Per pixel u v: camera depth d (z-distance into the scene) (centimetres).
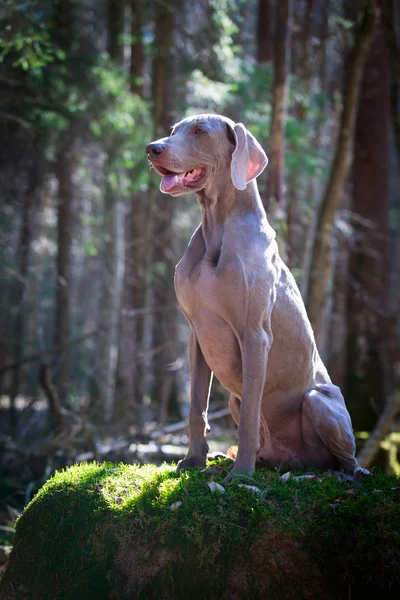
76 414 966
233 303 378
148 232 1392
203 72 1309
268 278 382
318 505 351
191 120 386
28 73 1053
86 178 1495
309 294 962
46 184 1438
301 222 1543
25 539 383
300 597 335
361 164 1395
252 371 378
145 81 1562
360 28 929
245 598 337
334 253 1491
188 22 1478
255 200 400
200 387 414
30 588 372
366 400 1261
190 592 343
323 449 416
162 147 371
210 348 397
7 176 1317
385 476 406
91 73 1120
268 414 419
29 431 1144
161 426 1113
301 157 1242
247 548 340
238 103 1316
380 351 1316
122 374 1407
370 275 1366
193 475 385
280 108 877
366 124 1385
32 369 1928
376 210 1388
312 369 421
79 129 1225
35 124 1130
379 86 1380
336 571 334
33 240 1680
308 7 1405
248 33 1753
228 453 446
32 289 1656
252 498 355
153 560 350
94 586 359
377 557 330
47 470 786
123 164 1194
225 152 390
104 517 366
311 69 1470
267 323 388
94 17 1416
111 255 1428
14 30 789
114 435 1057
